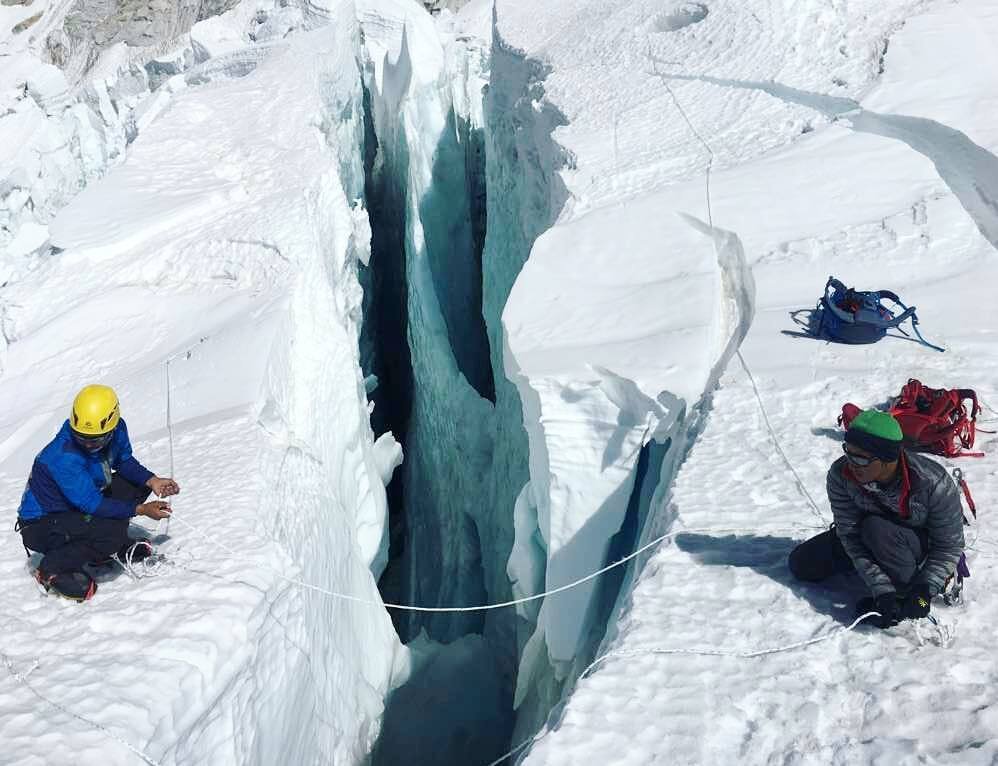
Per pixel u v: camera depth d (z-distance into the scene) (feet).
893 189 25.05
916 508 9.78
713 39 40.88
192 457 18.74
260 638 14.15
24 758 10.45
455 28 88.17
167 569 14.64
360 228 48.75
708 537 12.53
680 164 29.66
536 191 39.32
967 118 28.09
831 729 9.11
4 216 72.02
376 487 33.60
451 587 39.01
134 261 30.37
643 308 21.02
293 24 70.64
